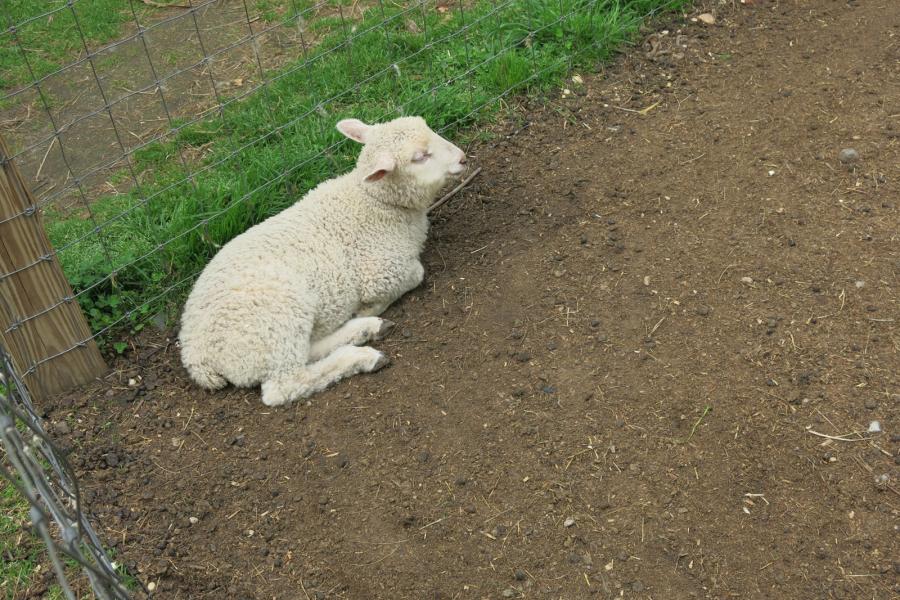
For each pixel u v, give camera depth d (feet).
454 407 9.05
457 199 10.64
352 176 9.99
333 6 12.94
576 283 9.73
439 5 12.68
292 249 9.46
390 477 8.72
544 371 9.17
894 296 9.29
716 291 9.51
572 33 11.84
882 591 7.95
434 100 11.31
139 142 11.54
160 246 9.97
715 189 10.28
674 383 8.98
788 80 11.22
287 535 8.52
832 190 10.11
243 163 10.97
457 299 9.80
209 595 8.30
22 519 8.71
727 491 8.43
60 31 13.08
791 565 8.10
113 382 9.53
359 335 9.52
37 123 11.91
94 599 8.29
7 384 7.93
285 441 9.00
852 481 8.39
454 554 8.34
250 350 9.11
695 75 11.49
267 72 12.12
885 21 11.71
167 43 12.80
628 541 8.28
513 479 8.62
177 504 8.71
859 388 8.80
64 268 10.00
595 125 11.13
